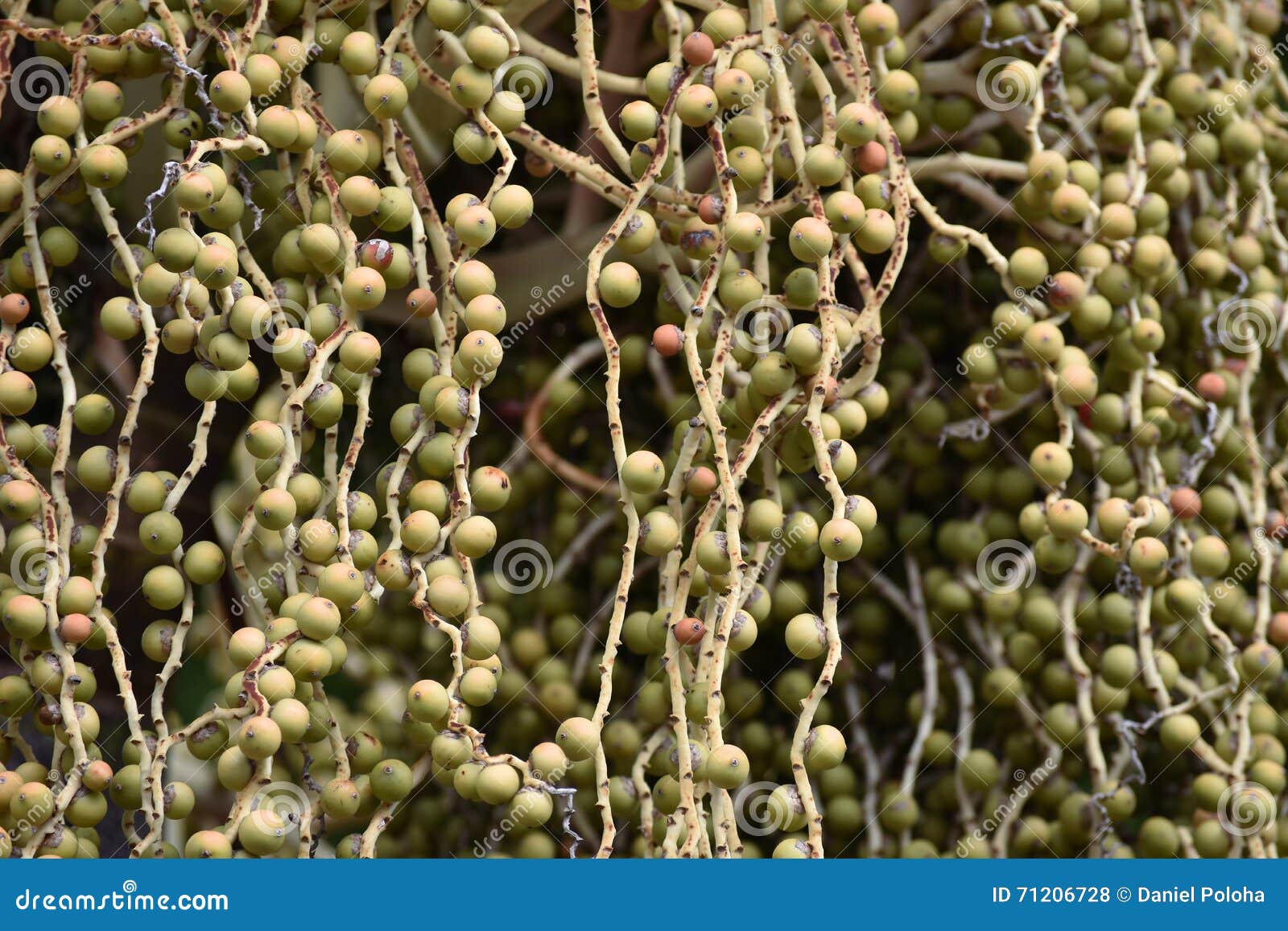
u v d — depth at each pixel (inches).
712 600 60.8
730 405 61.5
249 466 66.7
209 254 60.1
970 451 65.4
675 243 62.6
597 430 66.7
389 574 60.2
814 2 61.6
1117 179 64.2
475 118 61.3
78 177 61.2
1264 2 67.0
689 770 59.9
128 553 68.9
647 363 65.1
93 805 60.2
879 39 62.2
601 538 66.1
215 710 59.7
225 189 60.7
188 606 60.6
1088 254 63.7
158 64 61.4
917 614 64.9
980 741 65.6
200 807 69.3
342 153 60.7
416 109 64.2
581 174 61.5
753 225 60.4
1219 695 64.5
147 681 68.8
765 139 61.6
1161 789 66.2
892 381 65.4
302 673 59.7
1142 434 63.8
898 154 61.8
